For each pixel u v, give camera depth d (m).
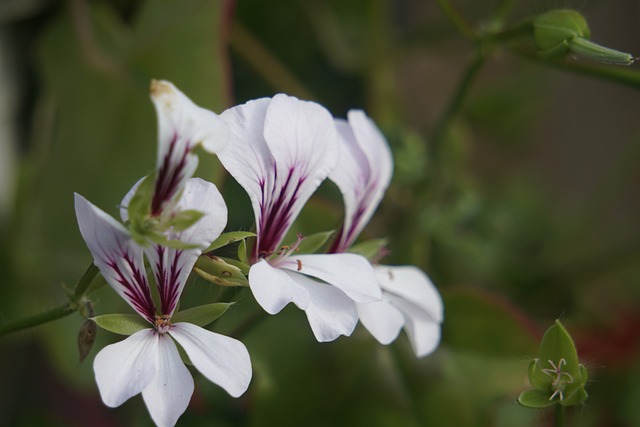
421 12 0.67
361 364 0.49
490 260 0.57
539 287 0.58
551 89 0.64
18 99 0.54
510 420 0.54
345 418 0.49
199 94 0.48
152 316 0.39
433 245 0.56
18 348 0.55
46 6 0.53
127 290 0.39
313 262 0.40
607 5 0.70
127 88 0.49
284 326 0.49
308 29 0.56
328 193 0.54
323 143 0.41
